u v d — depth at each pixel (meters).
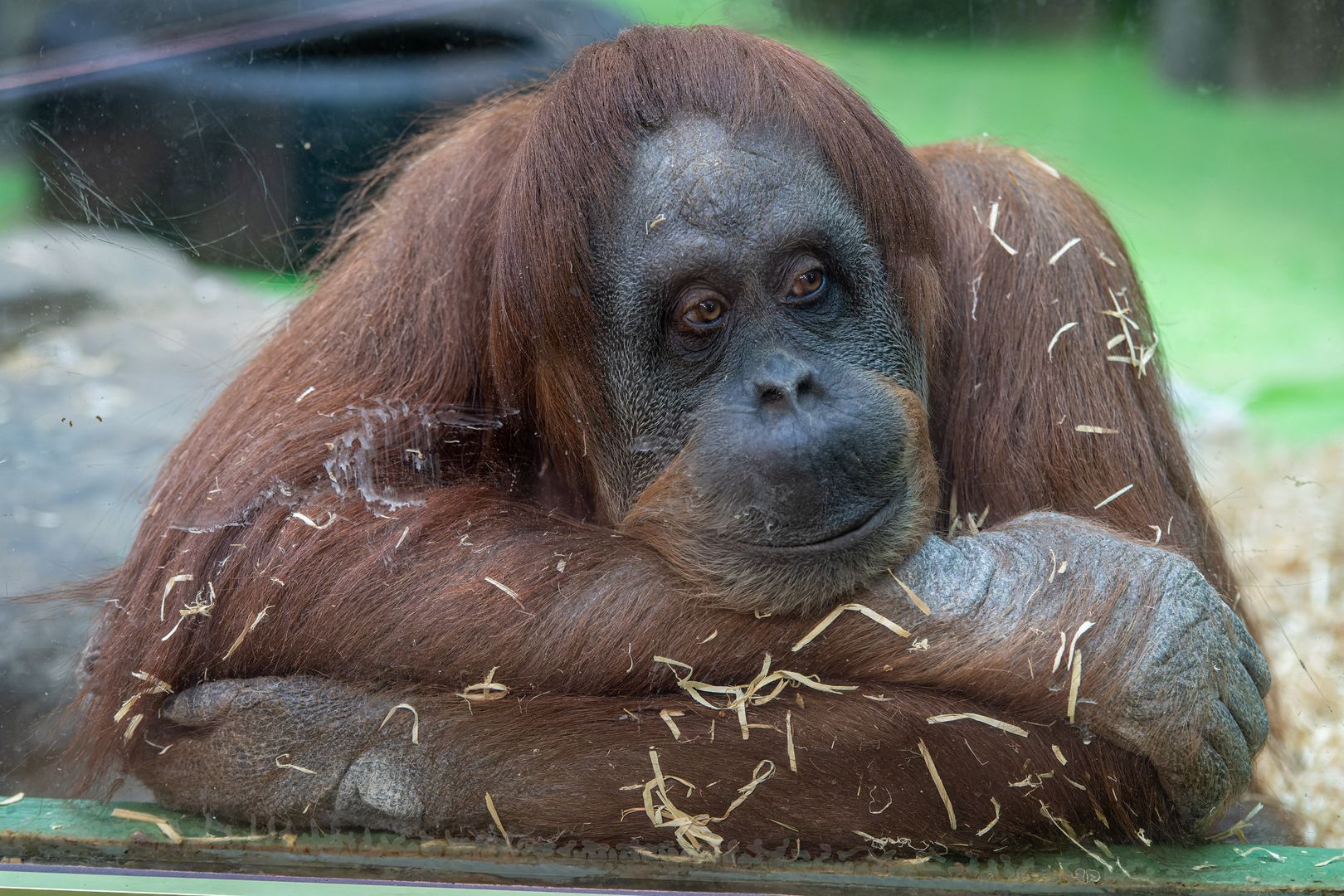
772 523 4.61
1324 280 14.35
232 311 8.07
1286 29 11.54
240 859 4.79
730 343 4.81
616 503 5.29
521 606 4.77
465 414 5.77
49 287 7.39
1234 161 14.97
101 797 5.40
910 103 13.05
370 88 8.18
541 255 5.04
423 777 4.80
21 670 6.26
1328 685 7.62
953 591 4.66
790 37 8.97
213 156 7.38
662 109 4.91
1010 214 6.12
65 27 6.62
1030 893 4.63
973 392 5.96
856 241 4.96
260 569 5.02
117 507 7.16
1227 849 5.04
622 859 4.77
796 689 4.66
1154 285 14.30
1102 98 13.32
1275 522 9.71
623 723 4.70
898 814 4.73
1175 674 4.48
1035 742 4.62
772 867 4.75
